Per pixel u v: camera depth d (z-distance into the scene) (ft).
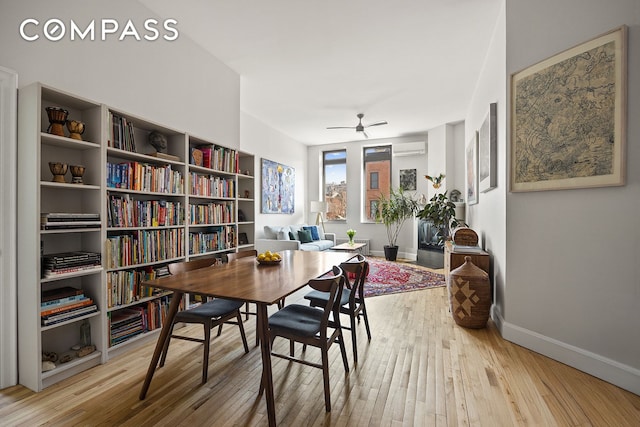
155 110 9.64
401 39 11.02
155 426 5.25
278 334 6.05
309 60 12.48
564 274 7.52
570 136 7.26
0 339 6.31
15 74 6.43
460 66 13.00
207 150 11.30
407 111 18.75
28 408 5.70
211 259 8.50
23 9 6.72
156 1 9.07
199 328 9.80
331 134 24.13
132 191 8.33
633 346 6.38
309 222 27.94
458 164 21.36
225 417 5.48
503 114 9.37
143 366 7.31
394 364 7.43
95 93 8.00
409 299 12.96
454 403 5.90
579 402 5.93
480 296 9.56
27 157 6.33
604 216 6.82
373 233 25.95
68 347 7.53
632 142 6.34
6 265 6.37
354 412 5.63
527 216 8.34
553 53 7.64
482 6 9.36
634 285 6.39
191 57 11.03
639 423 5.33
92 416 5.50
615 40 6.47
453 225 19.19
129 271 8.29
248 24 10.12
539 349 7.97
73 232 7.58
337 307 6.68
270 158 21.91
